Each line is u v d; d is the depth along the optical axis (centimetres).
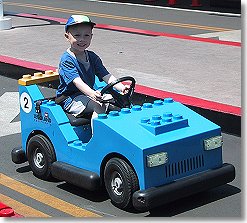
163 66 966
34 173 574
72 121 550
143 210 474
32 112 568
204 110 728
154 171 471
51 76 593
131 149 473
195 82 859
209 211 498
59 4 1912
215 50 1092
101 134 498
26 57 1044
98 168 507
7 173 591
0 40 1212
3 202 525
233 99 762
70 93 563
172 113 525
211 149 507
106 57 1038
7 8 1806
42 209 510
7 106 825
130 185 475
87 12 1720
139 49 1109
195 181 488
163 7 1833
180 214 493
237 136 699
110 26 1399
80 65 557
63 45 1151
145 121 496
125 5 1891
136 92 805
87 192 539
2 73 1012
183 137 488
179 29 1401
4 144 679
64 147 537
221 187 548
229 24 1480
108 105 548
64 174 529
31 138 568
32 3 1944
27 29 1348
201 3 1888
